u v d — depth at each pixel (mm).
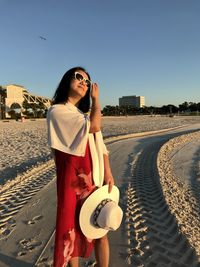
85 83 3037
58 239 2838
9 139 21688
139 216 5984
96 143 3029
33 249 4406
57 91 3104
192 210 6934
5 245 4547
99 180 3039
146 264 4043
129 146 17375
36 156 13711
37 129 34219
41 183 8414
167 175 10469
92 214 2959
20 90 88250
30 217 5730
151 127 37625
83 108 3178
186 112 136875
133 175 9867
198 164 12977
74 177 2873
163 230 5277
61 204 2848
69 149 2797
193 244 4660
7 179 9117
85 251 3033
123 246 4559
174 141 20359
